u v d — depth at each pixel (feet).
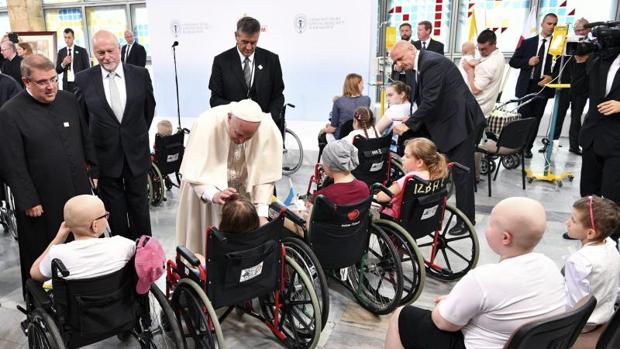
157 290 6.87
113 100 9.48
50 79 7.63
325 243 7.91
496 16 22.93
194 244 8.37
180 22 21.22
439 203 9.20
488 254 11.03
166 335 7.52
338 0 18.90
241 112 6.80
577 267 6.13
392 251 8.20
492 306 4.65
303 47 19.79
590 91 10.18
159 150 14.05
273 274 7.07
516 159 17.62
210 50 21.20
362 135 12.21
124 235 10.36
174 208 14.53
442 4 23.35
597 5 21.68
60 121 8.11
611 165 9.84
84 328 5.91
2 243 12.06
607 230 6.46
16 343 7.93
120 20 29.48
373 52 19.63
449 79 11.03
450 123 11.27
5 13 31.71
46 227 8.23
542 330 4.27
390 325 5.97
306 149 19.21
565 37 15.03
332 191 8.08
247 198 7.72
